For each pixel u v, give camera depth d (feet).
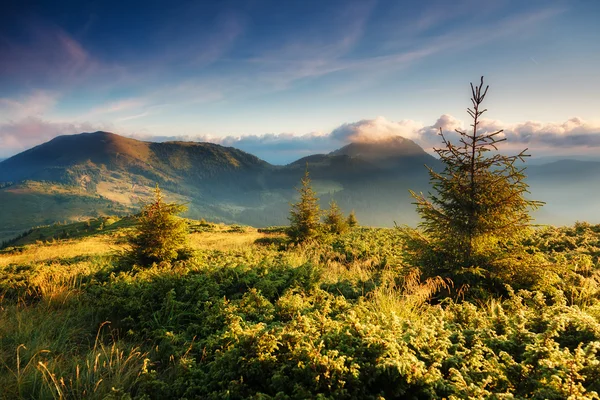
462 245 23.73
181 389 11.22
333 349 10.98
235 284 23.47
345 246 56.90
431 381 9.31
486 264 22.80
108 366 13.74
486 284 21.98
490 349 11.02
